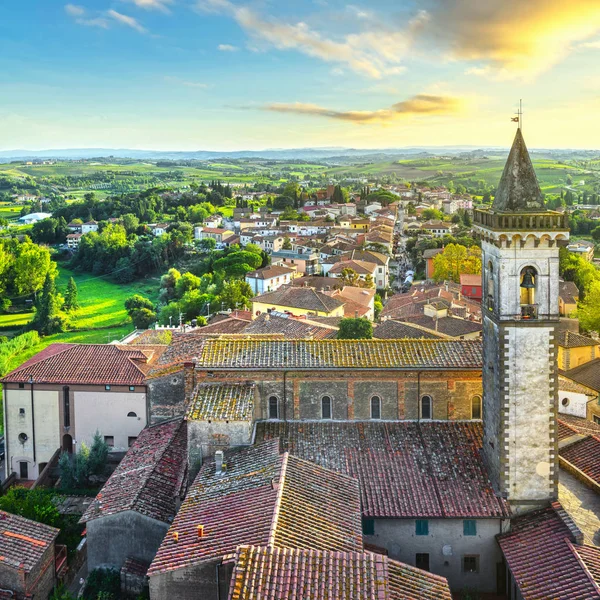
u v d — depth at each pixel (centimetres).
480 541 4822
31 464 7912
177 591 3738
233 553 3662
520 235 4569
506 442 4784
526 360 4725
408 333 10688
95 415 7788
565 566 4106
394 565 3659
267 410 5631
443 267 19112
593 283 14300
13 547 4703
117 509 5131
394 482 4972
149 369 7694
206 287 19975
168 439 6278
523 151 4744
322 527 4009
